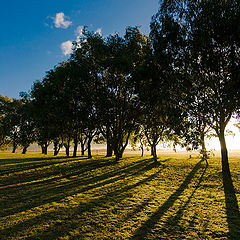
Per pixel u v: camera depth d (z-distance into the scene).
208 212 9.65
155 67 16.48
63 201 11.49
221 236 7.10
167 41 14.38
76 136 40.00
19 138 57.06
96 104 26.45
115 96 27.59
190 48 13.84
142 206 10.56
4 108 62.34
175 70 15.49
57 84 28.02
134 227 7.92
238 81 12.17
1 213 9.60
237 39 11.69
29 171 22.47
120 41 25.83
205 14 12.62
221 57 13.34
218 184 15.81
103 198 12.09
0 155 48.69
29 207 10.47
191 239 6.88
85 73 25.69
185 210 9.95
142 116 27.92
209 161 29.38
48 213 9.52
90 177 19.08
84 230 7.64
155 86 17.03
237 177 17.64
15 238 7.04
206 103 14.02
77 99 27.91
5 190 14.38
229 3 11.98
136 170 22.91
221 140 14.88
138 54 25.38
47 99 29.73
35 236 7.18
